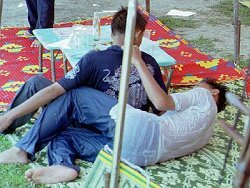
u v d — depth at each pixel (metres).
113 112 3.06
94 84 3.23
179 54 5.26
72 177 3.01
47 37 4.24
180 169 3.20
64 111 3.18
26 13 6.67
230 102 1.48
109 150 2.57
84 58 3.19
